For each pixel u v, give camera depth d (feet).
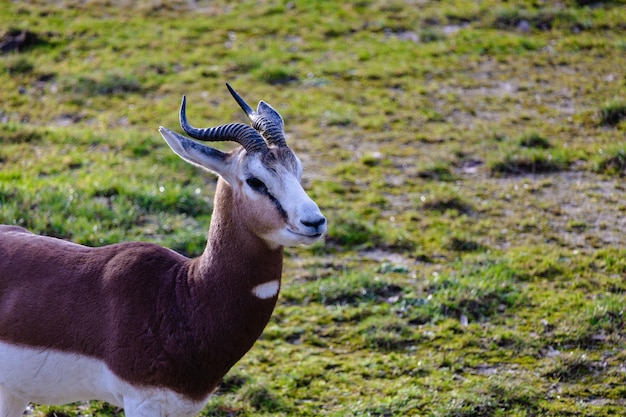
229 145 138.10
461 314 96.27
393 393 82.84
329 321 95.40
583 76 169.37
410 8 202.39
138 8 203.31
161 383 60.08
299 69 171.73
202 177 128.36
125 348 59.98
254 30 192.03
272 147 61.62
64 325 61.00
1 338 62.13
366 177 131.34
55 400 64.69
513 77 169.68
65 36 186.70
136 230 110.83
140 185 121.49
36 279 62.64
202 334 60.80
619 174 130.82
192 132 61.77
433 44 184.14
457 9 200.54
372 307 97.71
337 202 122.52
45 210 111.45
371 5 204.13
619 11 198.70
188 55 178.70
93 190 118.62
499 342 91.30
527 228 116.26
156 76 168.96
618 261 105.81
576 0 203.00
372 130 147.95
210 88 164.25
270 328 93.56
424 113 154.20
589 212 120.37
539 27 192.65
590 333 91.40
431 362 88.12
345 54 180.34
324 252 110.52
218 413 79.36
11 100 158.51
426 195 125.29
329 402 81.71
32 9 199.82
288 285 102.01
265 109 65.98
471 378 85.51
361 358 89.04
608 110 148.77
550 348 90.22
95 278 62.03
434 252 110.52
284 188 59.62
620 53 179.73
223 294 60.95
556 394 82.79
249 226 60.44
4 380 63.31
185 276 62.49
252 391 81.46
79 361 61.11
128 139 138.21
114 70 168.76
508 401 81.25
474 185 128.77
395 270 105.60
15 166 128.98
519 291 100.07
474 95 161.99
